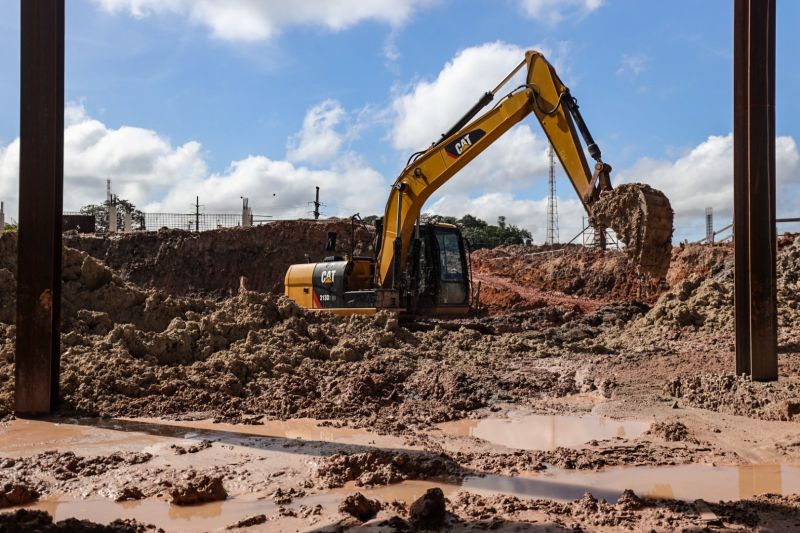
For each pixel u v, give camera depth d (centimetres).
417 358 1330
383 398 1005
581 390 1090
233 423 847
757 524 488
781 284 2102
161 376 1014
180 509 534
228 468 646
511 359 1383
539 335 1827
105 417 862
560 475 628
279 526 489
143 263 4294
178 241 4331
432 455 692
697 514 507
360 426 839
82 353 1062
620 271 3519
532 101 1593
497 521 491
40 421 830
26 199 849
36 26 849
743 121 1000
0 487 550
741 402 895
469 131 1686
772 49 980
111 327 1209
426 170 1752
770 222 980
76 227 4878
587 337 1831
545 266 3969
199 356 1152
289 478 618
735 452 698
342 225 4291
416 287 1845
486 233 8381
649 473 632
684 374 1173
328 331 1416
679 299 1909
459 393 1034
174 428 813
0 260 1239
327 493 574
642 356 1389
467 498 548
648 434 789
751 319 981
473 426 852
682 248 3412
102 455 684
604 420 879
